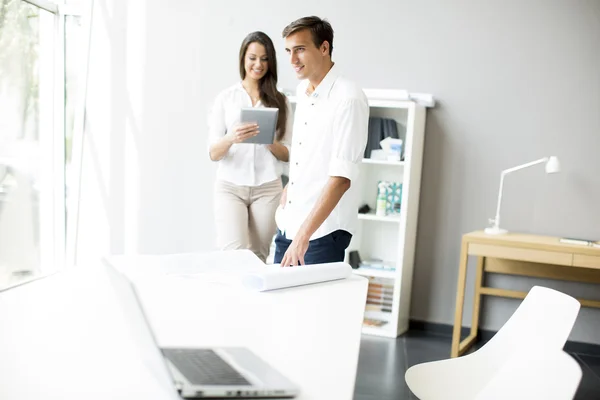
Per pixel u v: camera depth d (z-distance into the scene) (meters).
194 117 5.09
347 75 4.80
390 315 4.66
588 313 4.46
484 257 4.60
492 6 4.52
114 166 5.26
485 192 4.61
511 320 2.14
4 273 4.86
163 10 5.10
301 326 1.65
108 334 1.49
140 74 5.17
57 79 5.23
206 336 1.49
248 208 3.78
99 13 5.18
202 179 5.11
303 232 2.54
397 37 4.69
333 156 2.66
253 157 3.67
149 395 1.13
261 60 3.61
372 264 4.65
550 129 4.47
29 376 1.20
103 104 5.25
